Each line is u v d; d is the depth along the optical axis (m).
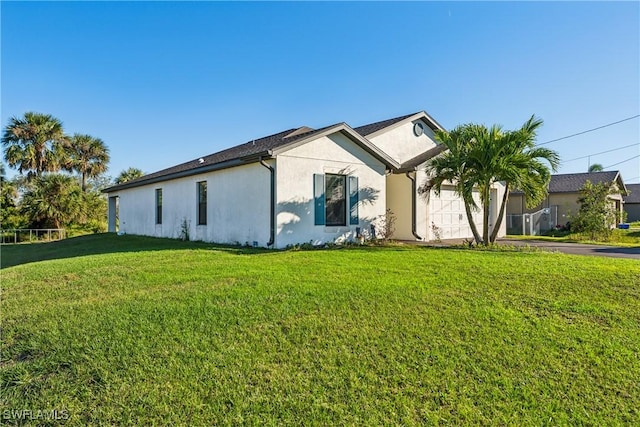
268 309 4.47
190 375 3.00
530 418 2.49
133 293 5.30
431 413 2.54
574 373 3.05
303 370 3.08
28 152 26.53
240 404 2.63
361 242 11.66
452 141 11.02
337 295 5.03
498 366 3.15
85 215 26.11
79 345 3.55
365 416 2.51
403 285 5.56
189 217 14.33
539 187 10.25
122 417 2.51
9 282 6.36
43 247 15.06
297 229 10.65
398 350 3.42
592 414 2.54
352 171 11.92
